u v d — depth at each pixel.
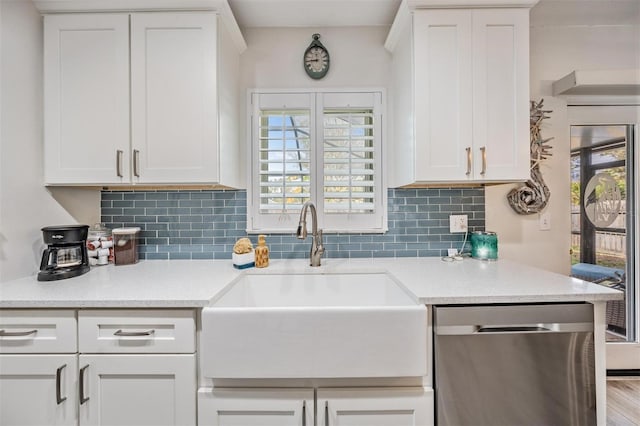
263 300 1.62
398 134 1.78
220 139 1.54
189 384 1.11
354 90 1.88
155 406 1.12
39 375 1.12
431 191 1.90
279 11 1.73
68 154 1.50
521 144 1.51
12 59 1.38
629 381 1.93
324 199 1.88
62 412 1.12
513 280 1.34
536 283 1.29
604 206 1.98
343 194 1.86
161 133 1.50
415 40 1.50
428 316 1.13
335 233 1.89
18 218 1.41
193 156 1.50
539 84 1.92
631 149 1.98
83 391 1.12
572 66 1.92
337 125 1.86
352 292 1.64
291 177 1.89
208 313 1.09
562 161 1.92
